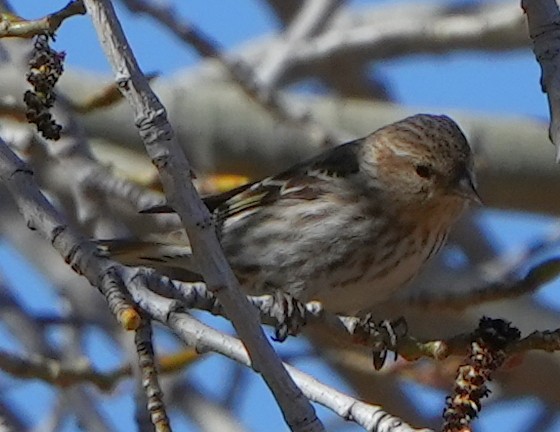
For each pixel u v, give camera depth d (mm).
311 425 7406
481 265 13484
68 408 11344
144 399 9625
